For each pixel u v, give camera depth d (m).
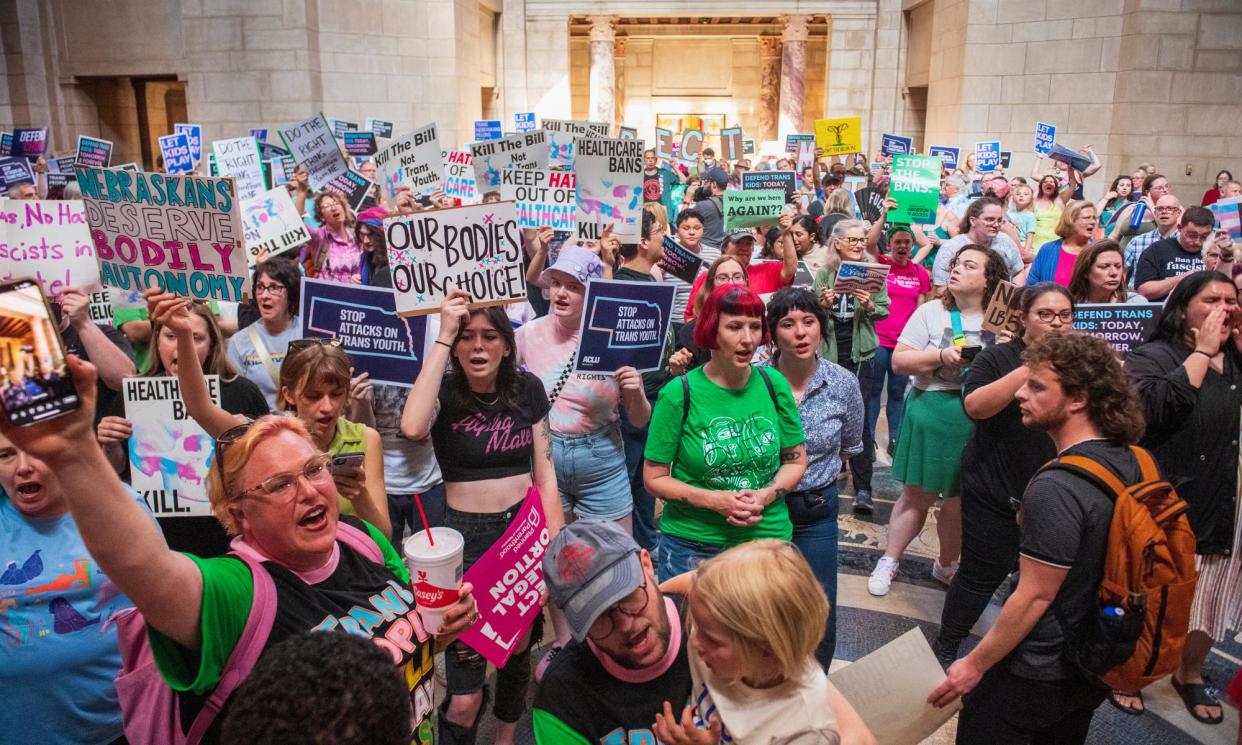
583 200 5.81
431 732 1.98
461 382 3.18
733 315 3.01
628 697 1.89
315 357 2.72
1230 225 3.98
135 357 4.46
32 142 11.87
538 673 3.82
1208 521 3.39
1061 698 2.50
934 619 4.36
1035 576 2.40
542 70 21.86
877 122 21.38
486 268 3.35
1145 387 3.36
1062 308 3.37
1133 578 2.33
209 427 2.64
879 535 5.36
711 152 19.11
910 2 20.25
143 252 3.22
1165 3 14.66
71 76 17.66
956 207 10.42
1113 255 4.23
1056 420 2.58
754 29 24.62
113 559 1.47
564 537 1.88
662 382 4.95
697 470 3.12
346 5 17.62
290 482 1.76
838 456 3.54
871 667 2.50
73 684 2.22
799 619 1.61
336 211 7.16
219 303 5.11
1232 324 3.33
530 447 3.27
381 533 2.34
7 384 1.30
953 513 4.52
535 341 4.11
